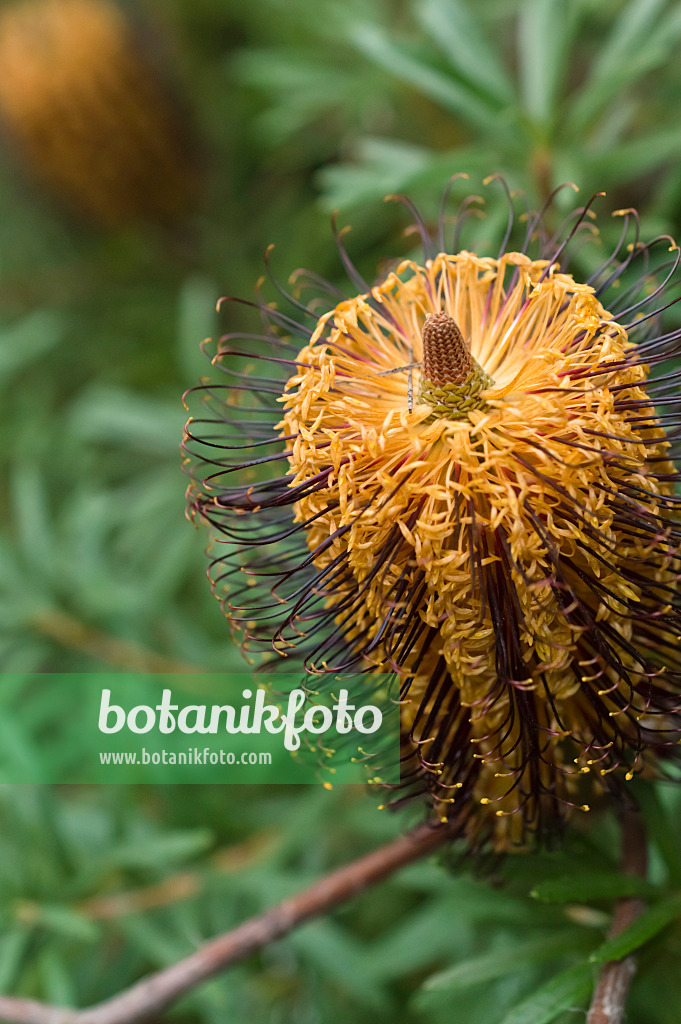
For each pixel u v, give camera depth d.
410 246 0.48
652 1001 0.39
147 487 0.57
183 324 0.52
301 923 0.40
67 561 0.50
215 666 0.48
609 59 0.43
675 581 0.35
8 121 0.56
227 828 0.46
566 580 0.34
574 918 0.38
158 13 0.59
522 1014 0.36
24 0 0.61
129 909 0.44
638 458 0.34
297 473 0.35
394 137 0.54
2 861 0.44
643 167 0.43
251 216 0.60
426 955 0.44
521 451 0.34
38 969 0.43
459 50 0.44
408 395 0.35
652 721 0.36
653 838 0.37
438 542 0.34
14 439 0.61
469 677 0.35
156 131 0.56
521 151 0.43
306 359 0.35
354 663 0.36
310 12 0.53
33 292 0.62
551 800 0.36
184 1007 0.45
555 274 0.36
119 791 0.46
